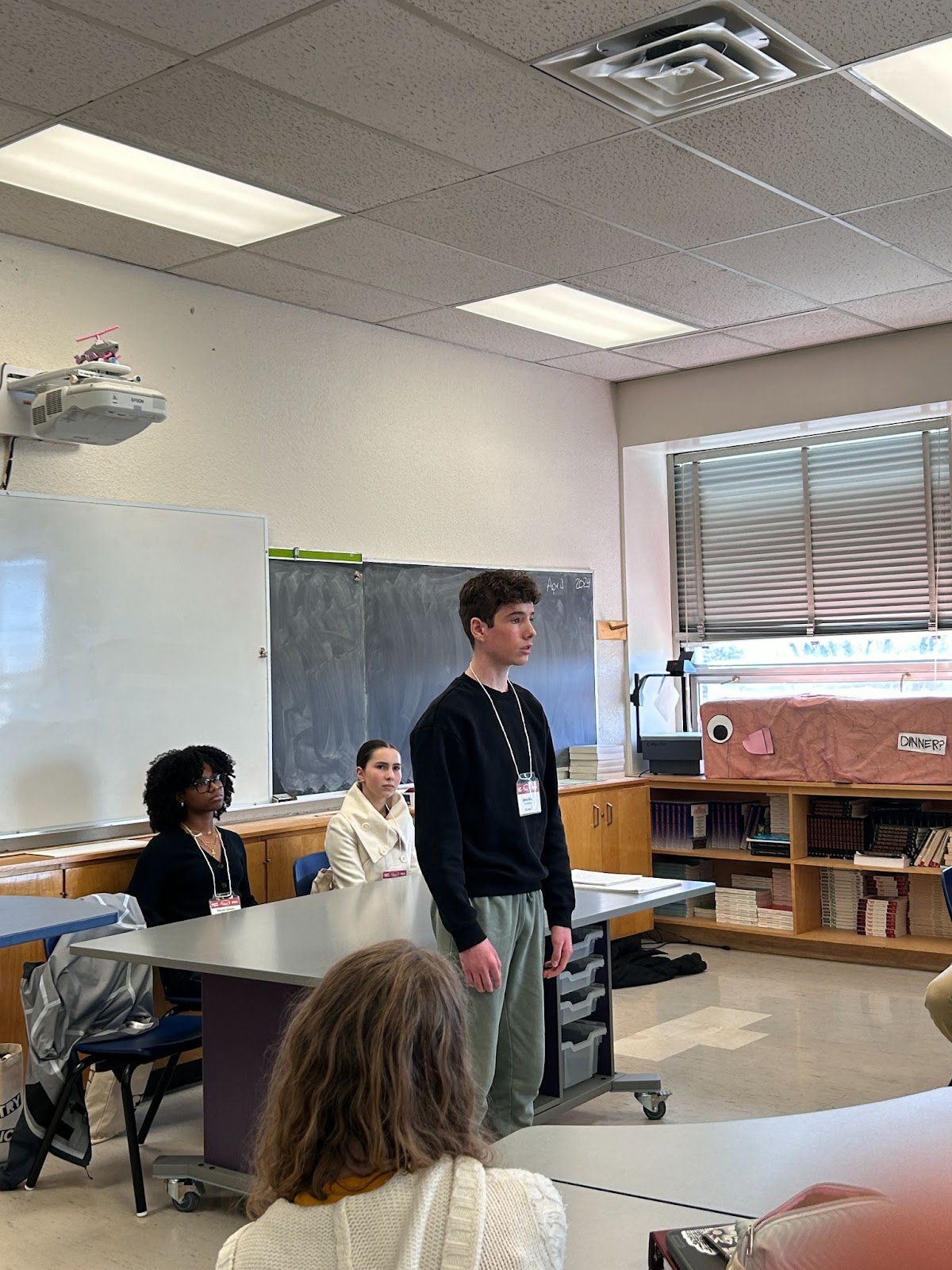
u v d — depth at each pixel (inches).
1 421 162.6
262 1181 46.5
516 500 250.1
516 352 245.0
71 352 175.2
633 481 280.4
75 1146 136.6
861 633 262.2
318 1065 45.6
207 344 193.3
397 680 222.2
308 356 209.3
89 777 174.2
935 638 255.3
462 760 113.0
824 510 267.4
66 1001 138.1
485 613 116.3
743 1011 205.6
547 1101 148.7
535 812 118.0
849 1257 43.5
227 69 124.8
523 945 117.8
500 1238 43.9
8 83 127.0
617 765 263.7
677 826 263.4
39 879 156.7
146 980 145.3
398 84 129.1
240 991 129.6
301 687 204.8
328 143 143.9
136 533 181.3
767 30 120.3
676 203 166.2
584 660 264.5
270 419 202.2
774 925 245.8
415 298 205.8
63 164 148.6
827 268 196.7
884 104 136.9
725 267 195.3
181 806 168.7
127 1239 125.3
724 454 280.8
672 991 220.7
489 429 244.5
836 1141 71.1
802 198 165.3
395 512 223.8
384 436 222.2
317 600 208.2
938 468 252.7
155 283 186.5
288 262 185.0
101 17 113.9
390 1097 44.7
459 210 166.9
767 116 139.3
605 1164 69.3
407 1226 43.5
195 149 145.0
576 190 160.7
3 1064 139.6
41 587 169.5
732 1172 67.7
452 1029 46.8
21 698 166.7
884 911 236.4
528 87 130.6
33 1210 133.1
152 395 159.9
